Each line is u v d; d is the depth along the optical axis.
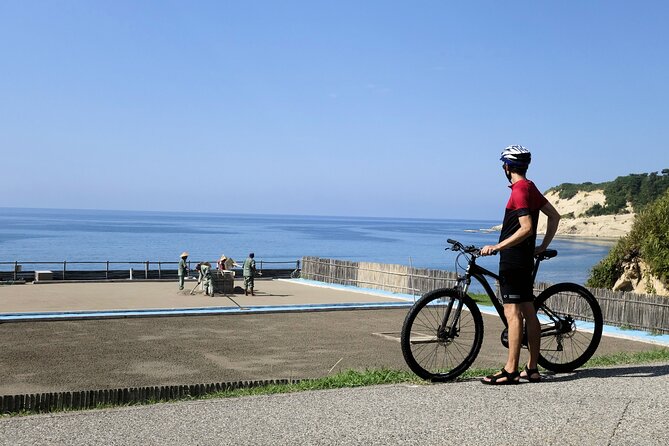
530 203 6.31
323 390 5.97
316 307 20.56
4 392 9.65
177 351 13.17
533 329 6.36
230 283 25.27
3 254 76.44
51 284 27.88
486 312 19.34
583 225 169.50
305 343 14.24
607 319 17.73
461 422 4.87
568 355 8.54
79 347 13.51
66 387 10.04
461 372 6.48
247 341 14.47
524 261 6.29
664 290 18.66
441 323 6.59
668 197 19.70
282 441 4.43
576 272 67.06
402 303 22.03
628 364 7.50
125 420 4.94
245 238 151.38
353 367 11.50
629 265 20.06
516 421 4.89
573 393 5.79
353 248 117.69
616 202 176.75
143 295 23.61
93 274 30.77
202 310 19.23
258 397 5.67
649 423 4.84
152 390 8.15
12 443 4.36
